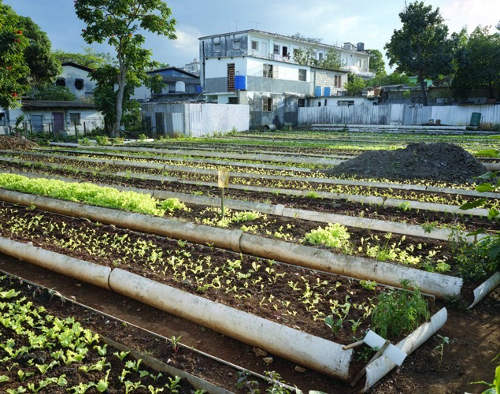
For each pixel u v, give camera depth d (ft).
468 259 19.83
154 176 44.09
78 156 64.59
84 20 86.07
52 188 34.78
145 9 88.02
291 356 13.89
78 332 14.79
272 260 21.09
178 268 20.45
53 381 12.55
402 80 166.61
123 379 12.84
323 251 20.80
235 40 142.41
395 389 12.87
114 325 15.89
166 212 29.96
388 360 13.17
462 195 35.94
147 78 98.68
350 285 18.29
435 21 116.57
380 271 18.99
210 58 132.77
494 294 18.86
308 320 15.40
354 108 131.23
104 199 30.94
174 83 157.48
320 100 146.51
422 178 42.73
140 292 17.94
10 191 34.50
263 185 40.68
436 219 28.55
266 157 60.95
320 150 71.67
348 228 26.22
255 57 126.31
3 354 13.93
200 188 39.29
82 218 29.50
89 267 19.95
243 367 14.01
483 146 72.02
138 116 103.19
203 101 134.10
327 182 41.93
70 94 129.08
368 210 31.01
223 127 115.44
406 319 14.16
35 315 16.21
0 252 24.07
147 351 14.25
